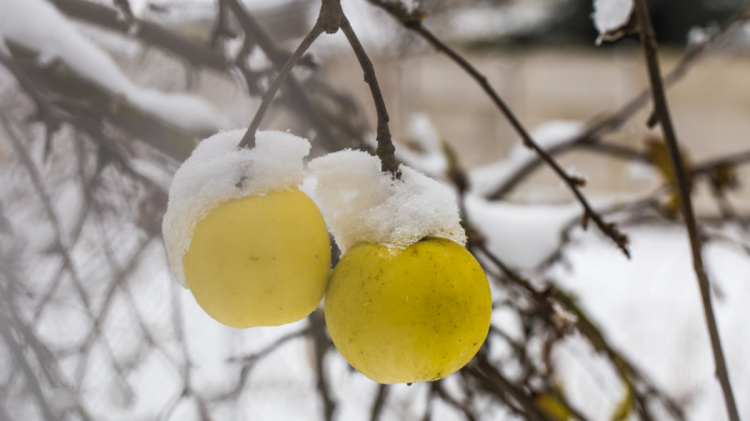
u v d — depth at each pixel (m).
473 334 0.55
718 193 1.30
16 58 0.89
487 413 1.33
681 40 5.06
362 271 0.55
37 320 1.05
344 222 0.58
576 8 5.04
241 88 1.19
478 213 1.25
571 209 1.28
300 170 0.57
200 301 0.56
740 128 4.38
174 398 1.35
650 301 2.67
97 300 1.35
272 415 1.76
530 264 1.19
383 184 0.57
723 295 1.12
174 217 0.56
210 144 0.57
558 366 1.29
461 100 4.61
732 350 2.30
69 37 0.92
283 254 0.55
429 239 0.57
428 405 1.04
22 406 0.97
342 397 1.73
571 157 4.04
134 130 0.96
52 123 0.87
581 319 1.09
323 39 2.19
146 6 0.99
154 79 1.49
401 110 2.99
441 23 2.83
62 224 1.16
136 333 1.30
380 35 2.36
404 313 0.54
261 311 0.55
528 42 4.89
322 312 1.08
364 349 0.55
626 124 1.37
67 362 1.33
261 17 2.36
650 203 1.26
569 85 4.75
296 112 1.11
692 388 2.06
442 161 1.37
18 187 1.19
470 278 0.56
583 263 3.05
